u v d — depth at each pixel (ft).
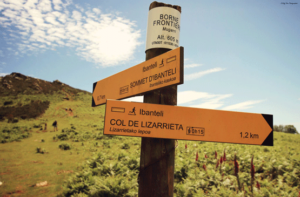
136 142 51.16
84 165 29.53
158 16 6.31
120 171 24.11
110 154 36.86
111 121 5.37
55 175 26.14
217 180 18.67
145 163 5.70
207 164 25.93
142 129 5.45
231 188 17.54
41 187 21.81
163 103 5.79
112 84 7.54
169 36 6.21
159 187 5.43
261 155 29.30
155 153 5.59
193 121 5.57
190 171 21.97
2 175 26.23
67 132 73.72
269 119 5.93
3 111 132.05
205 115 5.62
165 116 5.55
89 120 119.75
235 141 5.56
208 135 5.52
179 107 5.61
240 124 5.68
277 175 21.59
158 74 5.57
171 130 5.49
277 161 24.34
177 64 5.00
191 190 16.97
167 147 5.62
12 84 202.18
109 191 17.29
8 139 60.03
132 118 5.46
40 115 135.64
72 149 45.62
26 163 32.83
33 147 49.01
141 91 6.12
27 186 22.16
